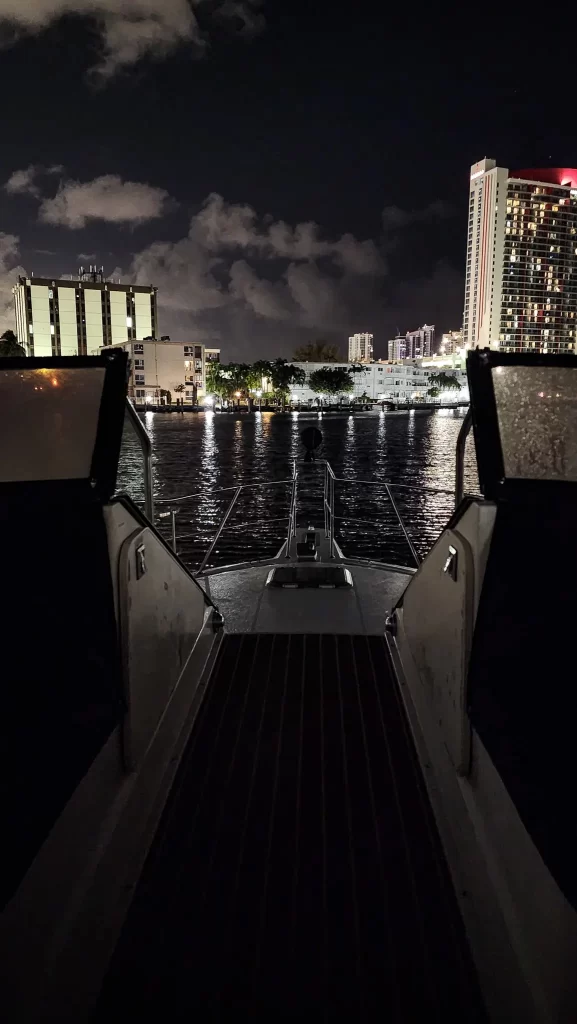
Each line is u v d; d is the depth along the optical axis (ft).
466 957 6.29
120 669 8.14
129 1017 5.69
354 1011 5.77
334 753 9.87
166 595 10.52
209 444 194.80
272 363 519.60
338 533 66.90
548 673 6.47
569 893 5.06
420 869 7.46
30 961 5.40
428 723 10.22
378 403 572.51
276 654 13.66
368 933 6.59
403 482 109.09
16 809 5.78
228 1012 5.75
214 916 6.80
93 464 7.71
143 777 8.55
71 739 6.86
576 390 7.81
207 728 10.65
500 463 7.66
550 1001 5.17
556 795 5.72
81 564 7.45
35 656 6.91
